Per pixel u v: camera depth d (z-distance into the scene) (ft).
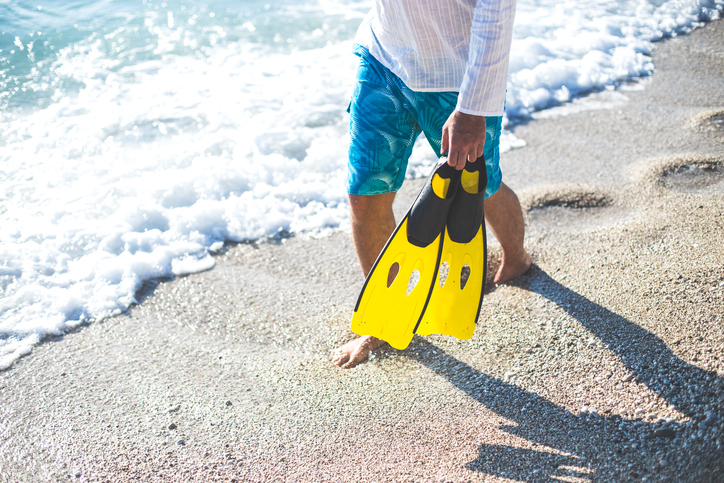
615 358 6.67
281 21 20.34
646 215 9.42
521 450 5.77
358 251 6.95
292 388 6.89
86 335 7.87
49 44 17.34
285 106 14.40
